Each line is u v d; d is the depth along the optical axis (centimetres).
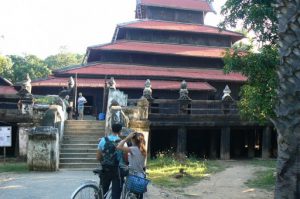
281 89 490
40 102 2508
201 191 1397
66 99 2434
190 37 3950
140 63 3622
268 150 2608
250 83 1473
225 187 1507
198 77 3453
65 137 1939
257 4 1388
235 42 4066
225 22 1503
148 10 4203
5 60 5266
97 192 730
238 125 2530
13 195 1088
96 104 3183
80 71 3278
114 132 775
